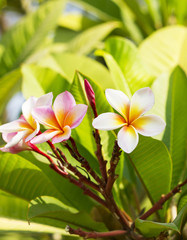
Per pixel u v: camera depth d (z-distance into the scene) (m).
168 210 0.89
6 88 1.24
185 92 0.95
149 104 0.73
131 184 0.98
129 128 0.72
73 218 0.85
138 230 0.81
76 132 0.88
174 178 0.91
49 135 0.72
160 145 0.83
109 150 0.87
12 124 0.75
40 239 1.04
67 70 1.18
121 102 0.73
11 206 0.94
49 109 0.74
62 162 0.76
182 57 1.24
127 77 1.01
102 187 0.77
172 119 0.95
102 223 0.86
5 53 1.58
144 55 1.25
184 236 0.88
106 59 0.91
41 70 1.02
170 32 1.30
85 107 0.73
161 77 0.99
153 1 1.88
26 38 1.59
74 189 0.91
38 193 0.90
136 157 0.84
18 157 0.86
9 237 1.24
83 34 1.52
